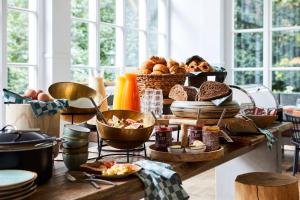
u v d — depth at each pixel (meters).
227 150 2.02
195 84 2.62
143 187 1.33
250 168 3.05
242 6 7.87
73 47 6.00
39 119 1.52
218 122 1.88
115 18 6.95
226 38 8.02
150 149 1.73
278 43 7.57
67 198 1.10
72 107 1.72
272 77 7.65
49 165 1.28
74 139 1.40
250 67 7.84
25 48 5.11
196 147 1.69
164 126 1.78
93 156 1.76
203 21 8.02
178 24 8.27
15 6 4.95
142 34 7.70
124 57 7.10
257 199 2.19
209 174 5.06
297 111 5.11
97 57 6.43
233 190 3.13
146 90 2.04
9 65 4.89
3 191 1.00
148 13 7.83
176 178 1.42
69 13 5.56
